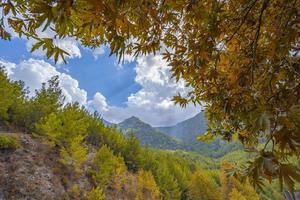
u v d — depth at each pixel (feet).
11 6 3.97
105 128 164.96
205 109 8.50
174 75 6.77
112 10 3.34
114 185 114.62
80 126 106.42
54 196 78.43
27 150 92.53
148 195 131.75
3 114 106.01
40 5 2.90
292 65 5.65
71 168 100.89
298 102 4.23
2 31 4.37
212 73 6.74
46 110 119.75
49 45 3.61
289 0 5.02
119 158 123.85
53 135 99.14
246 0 5.83
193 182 160.15
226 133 8.27
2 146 86.84
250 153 3.43
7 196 68.90
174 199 152.35
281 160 3.55
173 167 189.88
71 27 3.12
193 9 5.12
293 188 2.92
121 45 3.76
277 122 3.08
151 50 5.82
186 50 6.24
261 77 6.21
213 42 5.90
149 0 4.06
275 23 5.62
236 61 6.73
